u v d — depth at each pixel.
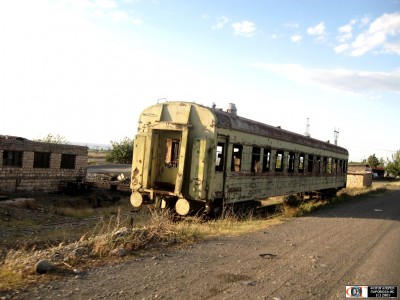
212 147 11.34
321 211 15.82
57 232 12.04
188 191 11.46
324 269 6.61
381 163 75.56
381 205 19.91
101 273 5.55
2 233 11.52
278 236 9.45
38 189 21.05
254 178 13.86
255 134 13.76
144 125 12.54
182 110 11.92
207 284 5.40
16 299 4.36
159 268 6.01
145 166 11.98
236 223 11.18
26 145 20.19
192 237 8.42
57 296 4.54
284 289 5.42
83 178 24.02
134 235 7.41
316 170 20.59
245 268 6.34
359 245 8.91
